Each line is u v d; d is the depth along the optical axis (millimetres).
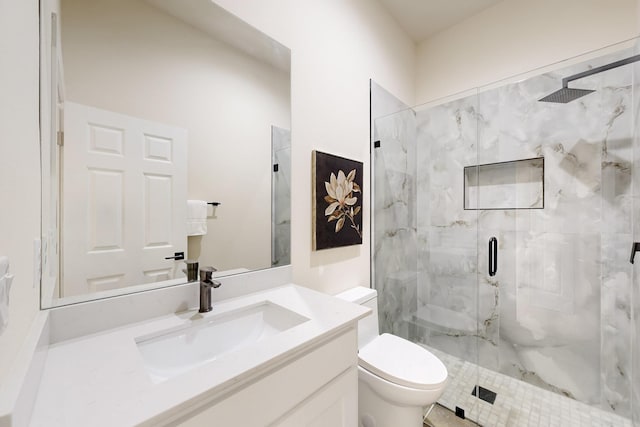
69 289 792
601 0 1729
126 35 914
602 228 1623
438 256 2254
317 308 1021
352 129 1773
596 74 1607
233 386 607
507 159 1930
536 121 1815
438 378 1205
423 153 2316
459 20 2275
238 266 1212
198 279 1055
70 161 795
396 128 2174
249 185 1251
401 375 1221
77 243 807
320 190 1525
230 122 1185
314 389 796
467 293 2115
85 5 835
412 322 2346
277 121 1351
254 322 1068
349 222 1717
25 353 507
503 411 1612
